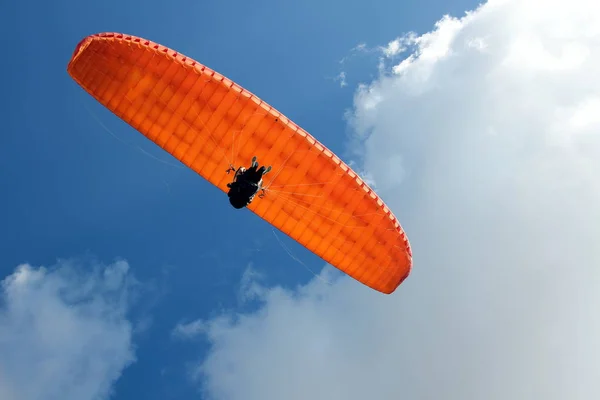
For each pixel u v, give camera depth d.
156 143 20.53
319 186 20.83
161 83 19.02
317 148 19.98
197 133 20.02
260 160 20.38
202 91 19.09
